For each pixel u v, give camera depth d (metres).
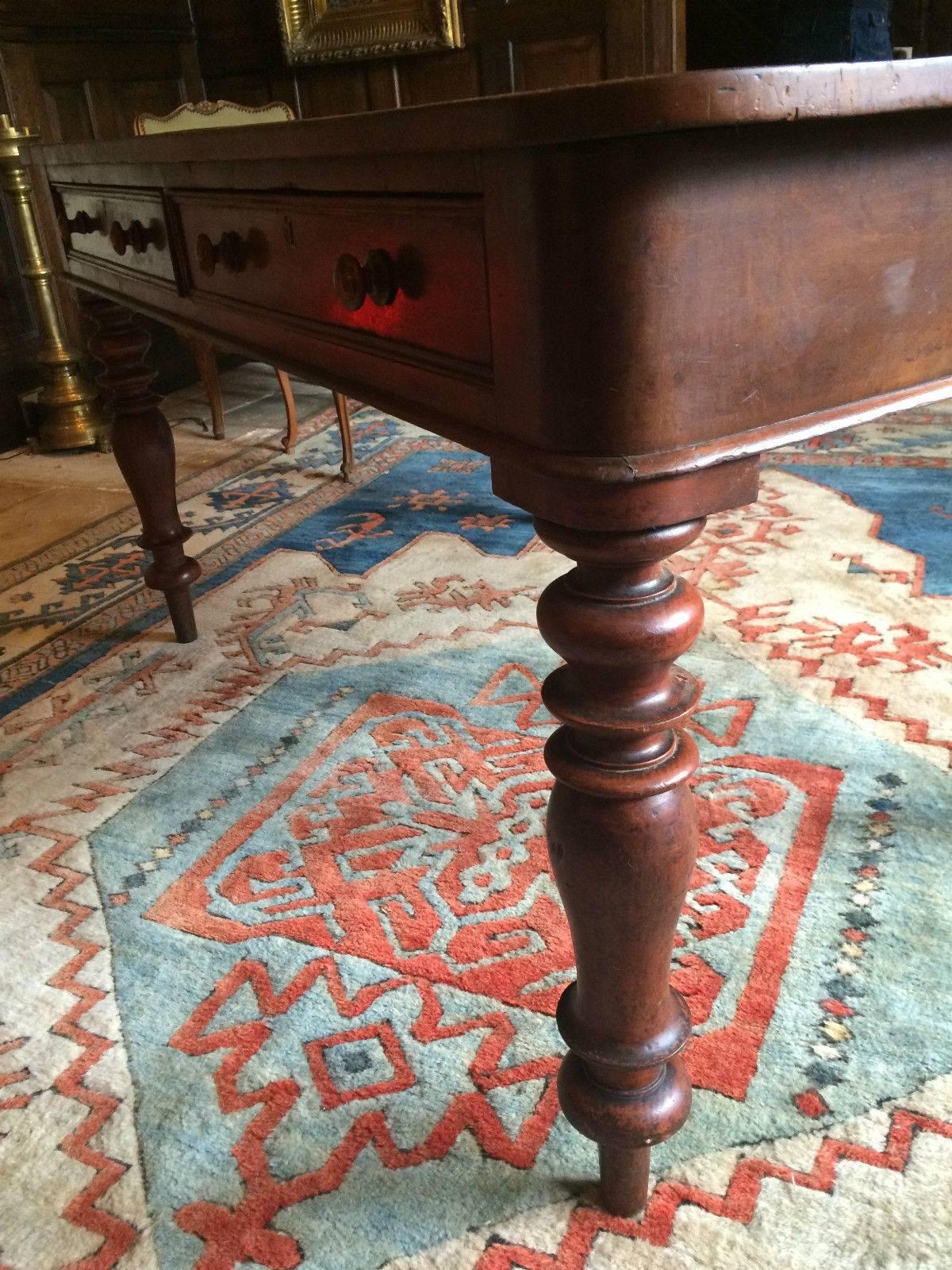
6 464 3.60
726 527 2.47
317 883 1.40
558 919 1.30
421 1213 0.96
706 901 1.31
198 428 3.74
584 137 0.51
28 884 1.43
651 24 3.52
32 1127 1.07
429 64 4.07
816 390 0.65
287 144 0.80
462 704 1.80
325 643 2.06
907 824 1.41
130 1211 0.98
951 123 0.63
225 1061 1.13
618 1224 0.94
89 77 4.16
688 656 1.88
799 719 1.66
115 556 2.67
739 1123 1.02
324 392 4.20
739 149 0.55
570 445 0.61
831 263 0.62
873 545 2.31
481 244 0.64
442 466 3.12
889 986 1.16
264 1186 1.00
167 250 1.26
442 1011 1.18
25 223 3.46
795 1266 0.89
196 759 1.70
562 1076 0.91
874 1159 0.97
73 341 4.16
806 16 2.26
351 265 0.78
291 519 2.77
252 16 4.39
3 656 2.14
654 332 0.57
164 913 1.36
